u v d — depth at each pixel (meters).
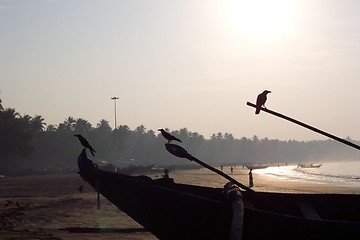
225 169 179.12
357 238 11.20
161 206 11.69
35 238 21.16
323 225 11.27
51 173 142.25
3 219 27.98
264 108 13.99
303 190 66.06
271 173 145.12
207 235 11.66
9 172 134.25
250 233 11.40
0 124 136.12
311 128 14.59
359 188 71.81
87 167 11.91
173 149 12.66
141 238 21.23
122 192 11.88
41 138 190.38
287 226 11.33
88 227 24.23
